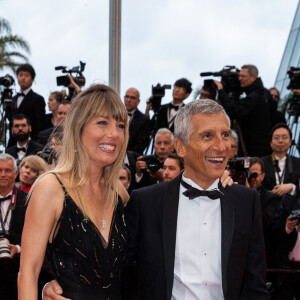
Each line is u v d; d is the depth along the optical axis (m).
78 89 6.38
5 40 13.47
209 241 2.47
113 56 6.53
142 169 5.37
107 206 2.43
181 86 6.66
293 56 19.69
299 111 6.78
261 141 6.40
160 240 2.46
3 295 4.51
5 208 4.69
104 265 2.32
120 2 6.54
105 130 2.34
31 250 2.21
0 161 4.62
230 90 6.46
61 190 2.28
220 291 2.46
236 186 2.56
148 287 2.45
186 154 2.47
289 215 4.72
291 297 4.80
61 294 2.27
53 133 2.77
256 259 2.45
